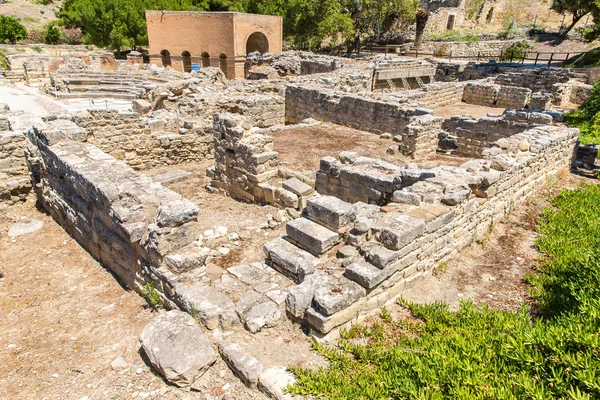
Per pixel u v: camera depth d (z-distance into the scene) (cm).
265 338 509
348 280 527
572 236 792
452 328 520
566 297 583
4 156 1020
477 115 2142
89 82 2592
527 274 668
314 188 1070
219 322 525
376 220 604
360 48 4422
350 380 440
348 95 1770
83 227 820
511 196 889
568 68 2628
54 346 579
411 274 604
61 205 898
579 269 630
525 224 866
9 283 747
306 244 626
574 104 2438
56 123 1020
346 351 483
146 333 496
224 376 468
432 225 608
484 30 4716
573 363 375
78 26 5488
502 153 898
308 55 3159
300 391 423
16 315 660
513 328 466
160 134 1362
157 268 607
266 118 1930
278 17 3794
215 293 564
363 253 565
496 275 680
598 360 378
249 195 1074
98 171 746
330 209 624
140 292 675
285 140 1562
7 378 522
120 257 715
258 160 1013
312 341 497
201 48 3762
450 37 4394
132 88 2556
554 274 663
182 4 4628
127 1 4297
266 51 3875
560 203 961
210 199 1120
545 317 567
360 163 988
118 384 481
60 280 752
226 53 3659
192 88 1892
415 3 4259
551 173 1110
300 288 521
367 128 1703
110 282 739
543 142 1001
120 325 614
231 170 1100
